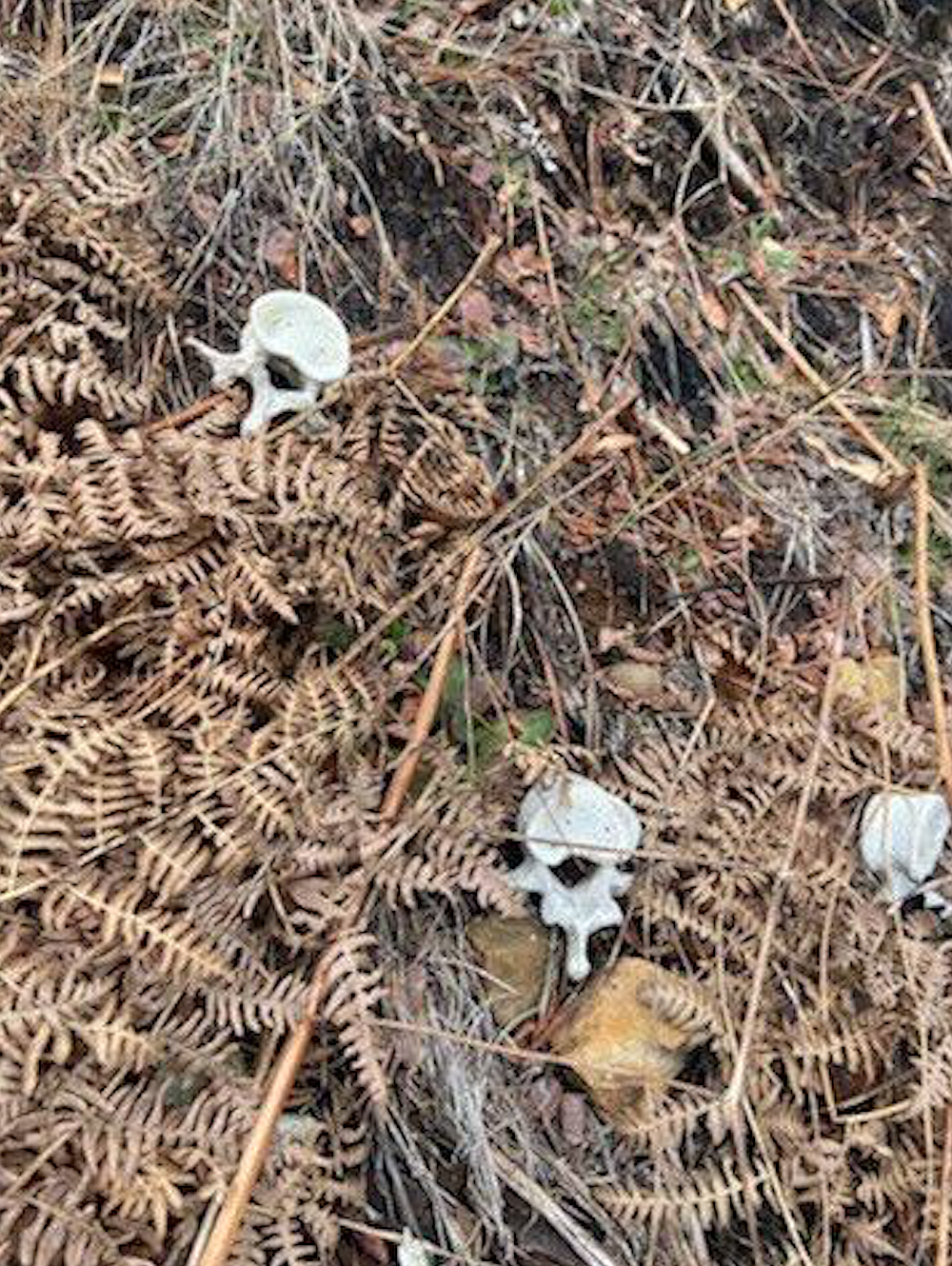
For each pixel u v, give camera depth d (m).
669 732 0.60
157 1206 0.44
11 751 0.48
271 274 0.63
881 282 0.75
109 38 0.66
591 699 0.60
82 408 0.56
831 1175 0.52
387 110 0.68
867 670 0.64
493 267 0.68
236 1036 0.49
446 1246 0.50
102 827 0.47
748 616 0.64
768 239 0.74
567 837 0.54
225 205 0.63
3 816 0.47
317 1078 0.50
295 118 0.65
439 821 0.52
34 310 0.56
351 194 0.66
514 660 0.60
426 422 0.60
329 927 0.49
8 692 0.50
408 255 0.67
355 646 0.55
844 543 0.67
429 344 0.65
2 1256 0.42
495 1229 0.50
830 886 0.56
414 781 0.55
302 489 0.54
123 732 0.49
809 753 0.59
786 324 0.72
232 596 0.52
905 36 0.82
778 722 0.59
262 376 0.57
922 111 0.80
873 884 0.58
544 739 0.59
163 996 0.47
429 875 0.51
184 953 0.47
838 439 0.69
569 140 0.72
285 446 0.55
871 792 0.59
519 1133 0.52
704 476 0.66
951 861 0.60
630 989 0.54
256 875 0.49
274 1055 0.48
